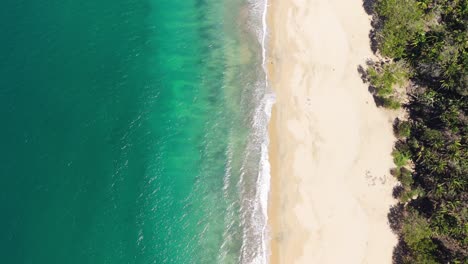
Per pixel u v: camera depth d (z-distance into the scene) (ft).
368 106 152.76
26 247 126.00
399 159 142.10
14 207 130.31
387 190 139.54
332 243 131.95
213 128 150.20
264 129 149.28
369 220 135.33
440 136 139.33
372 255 131.03
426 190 137.39
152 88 155.84
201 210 137.18
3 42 155.74
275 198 138.41
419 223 131.23
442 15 164.55
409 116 151.74
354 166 142.61
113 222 132.77
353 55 161.68
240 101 154.40
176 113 152.35
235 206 137.80
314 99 153.48
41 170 136.15
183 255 130.72
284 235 133.18
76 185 135.64
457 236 128.16
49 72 153.07
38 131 141.90
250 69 159.94
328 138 146.92
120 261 128.26
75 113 147.13
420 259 126.62
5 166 135.54
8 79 149.38
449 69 146.51
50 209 131.44
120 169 140.46
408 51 158.30
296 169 142.31
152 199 137.69
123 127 147.43
